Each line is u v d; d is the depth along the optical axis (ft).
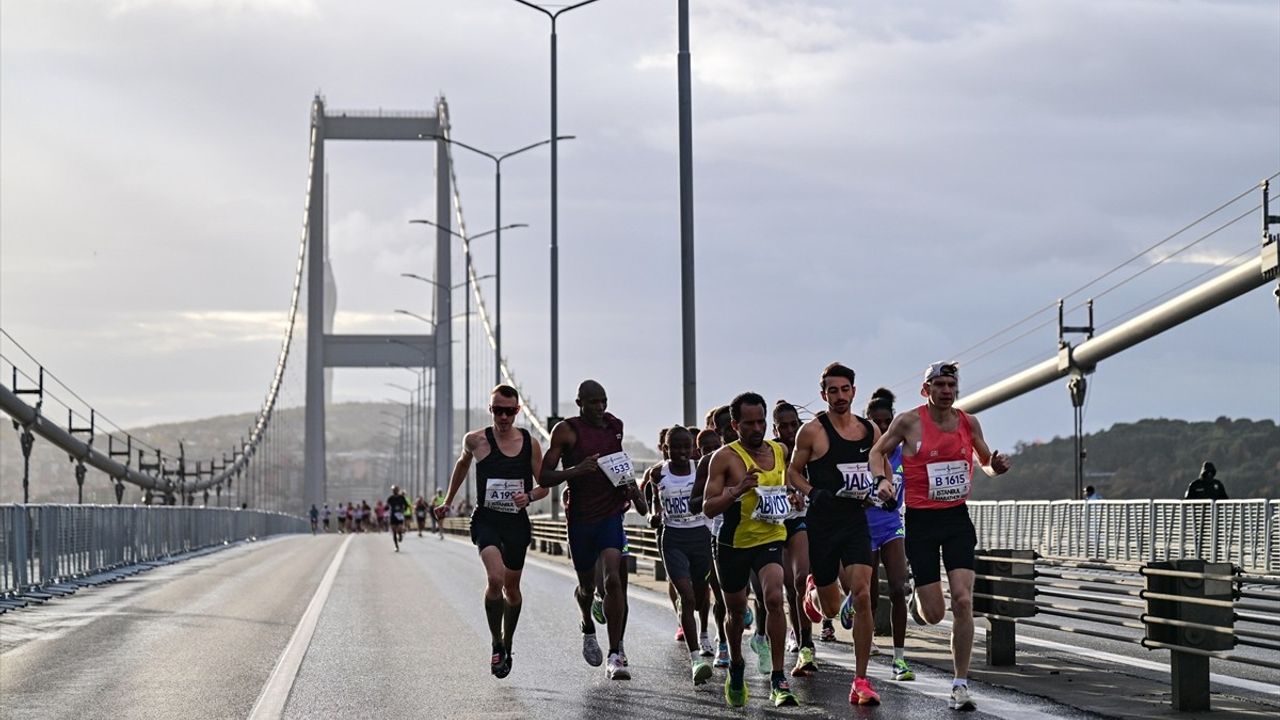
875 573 45.29
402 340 418.10
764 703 36.94
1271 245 130.00
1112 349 161.17
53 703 39.86
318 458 411.54
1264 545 84.64
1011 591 43.11
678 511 42.65
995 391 188.65
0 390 188.85
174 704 39.11
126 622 64.75
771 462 37.27
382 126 416.05
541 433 220.84
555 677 43.04
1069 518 111.34
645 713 35.73
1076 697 36.27
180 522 148.46
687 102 82.33
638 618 63.21
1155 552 98.32
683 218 82.02
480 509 42.24
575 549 42.73
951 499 35.60
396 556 145.59
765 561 36.81
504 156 192.75
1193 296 144.36
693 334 81.56
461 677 43.29
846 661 45.03
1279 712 33.63
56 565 87.45
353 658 48.67
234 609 71.87
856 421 37.42
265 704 38.06
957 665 35.04
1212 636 33.71
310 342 413.39
